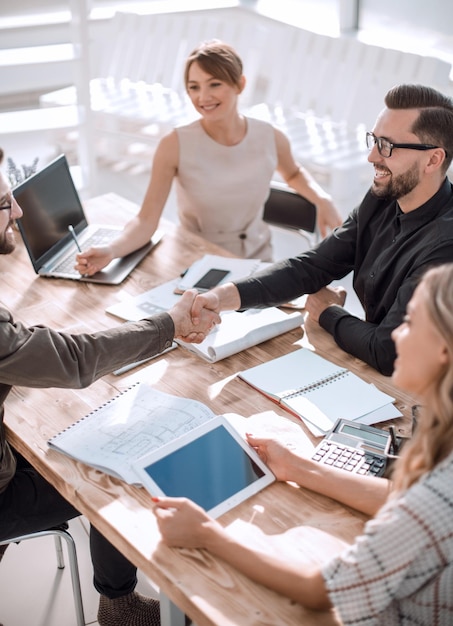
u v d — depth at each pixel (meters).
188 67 2.74
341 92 4.19
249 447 1.69
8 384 1.81
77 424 1.84
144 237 2.66
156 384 1.98
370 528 1.21
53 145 4.72
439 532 1.16
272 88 4.51
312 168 3.85
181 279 2.46
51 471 1.72
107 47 4.79
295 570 1.36
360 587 1.21
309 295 2.32
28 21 5.14
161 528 1.48
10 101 5.37
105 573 2.04
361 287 2.30
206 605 1.37
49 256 2.54
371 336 2.03
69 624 2.23
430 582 1.22
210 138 2.85
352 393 1.91
